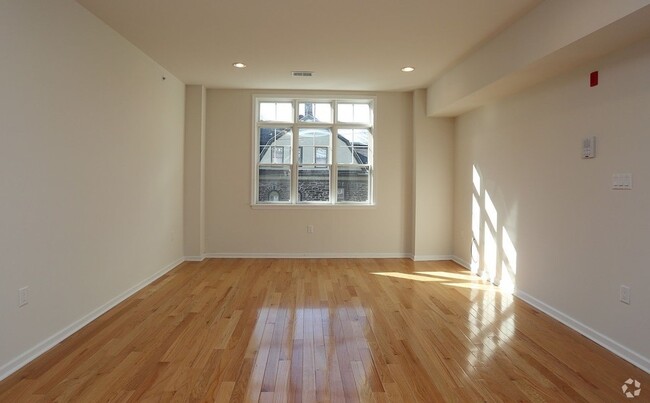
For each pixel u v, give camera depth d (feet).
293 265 18.80
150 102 15.23
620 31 8.34
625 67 9.23
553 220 11.93
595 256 10.14
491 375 8.29
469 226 18.21
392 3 10.48
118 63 12.66
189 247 19.69
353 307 12.71
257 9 10.88
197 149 19.54
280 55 14.73
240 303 13.01
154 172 15.76
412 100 20.58
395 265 18.97
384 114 20.61
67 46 9.96
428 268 18.38
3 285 7.97
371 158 21.02
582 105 10.69
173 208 18.03
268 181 20.90
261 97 20.45
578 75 10.85
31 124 8.70
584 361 8.95
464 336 10.38
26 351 8.63
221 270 17.66
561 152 11.57
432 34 12.55
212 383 7.85
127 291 13.50
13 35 8.13
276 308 12.54
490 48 13.01
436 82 18.26
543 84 12.50
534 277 12.92
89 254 11.10
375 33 12.52
